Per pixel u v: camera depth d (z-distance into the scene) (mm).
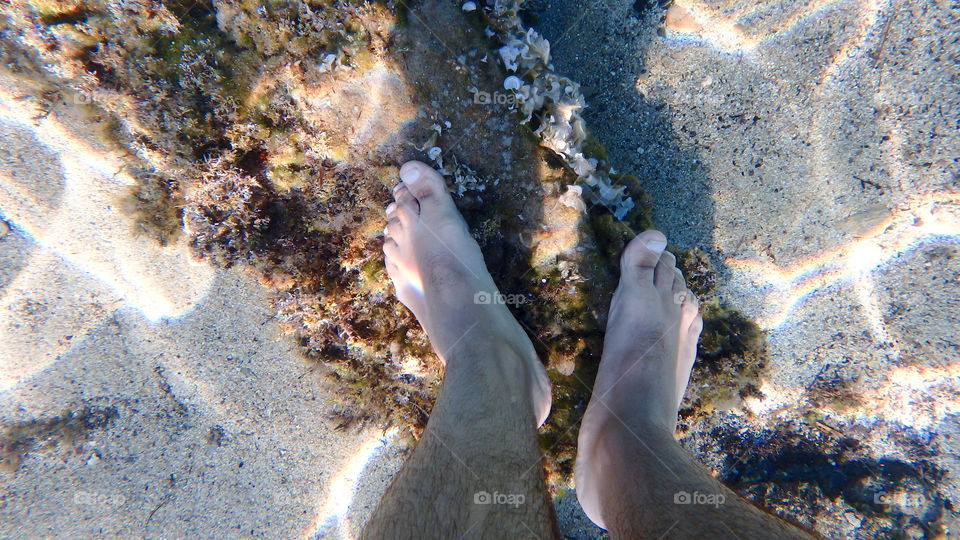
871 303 496
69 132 512
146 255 551
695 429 526
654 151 500
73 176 532
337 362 523
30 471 585
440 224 452
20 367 574
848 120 480
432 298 437
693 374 502
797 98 483
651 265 465
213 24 451
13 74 487
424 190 460
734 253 504
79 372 578
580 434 438
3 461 580
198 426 580
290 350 555
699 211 502
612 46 493
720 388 504
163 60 458
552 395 495
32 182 536
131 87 462
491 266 481
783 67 481
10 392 578
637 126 500
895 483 496
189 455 583
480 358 373
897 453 502
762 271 503
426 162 466
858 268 494
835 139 483
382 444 566
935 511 490
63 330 571
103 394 580
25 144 523
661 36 489
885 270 490
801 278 501
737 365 500
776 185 493
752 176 496
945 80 460
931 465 496
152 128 472
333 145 468
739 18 479
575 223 460
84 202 540
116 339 573
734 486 523
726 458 526
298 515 580
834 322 501
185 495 585
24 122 512
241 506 584
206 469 583
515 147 452
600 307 477
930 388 491
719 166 497
